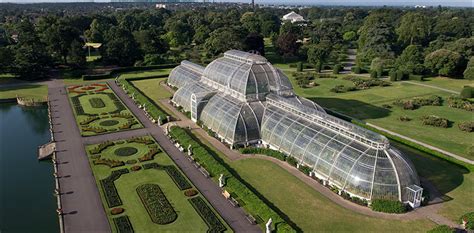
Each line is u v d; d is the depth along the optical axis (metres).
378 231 52.75
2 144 89.50
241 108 83.38
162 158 76.25
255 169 71.44
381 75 166.12
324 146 67.12
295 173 69.81
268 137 80.06
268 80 88.25
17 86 140.75
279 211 57.62
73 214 56.31
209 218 55.28
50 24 178.25
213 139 85.94
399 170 58.84
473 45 181.38
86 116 103.75
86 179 67.31
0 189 66.81
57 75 159.75
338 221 55.09
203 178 68.06
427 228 53.47
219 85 97.69
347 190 61.38
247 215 56.06
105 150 80.31
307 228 53.34
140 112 108.06
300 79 154.62
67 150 80.25
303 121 75.69
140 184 65.50
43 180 70.75
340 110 114.44
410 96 132.00
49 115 104.44
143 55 188.88
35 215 58.59
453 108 117.75
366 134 63.91
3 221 56.66
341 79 159.50
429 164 76.06
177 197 61.31
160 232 52.09
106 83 146.00
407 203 58.75
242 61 94.94
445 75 166.25
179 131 87.31
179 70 139.38
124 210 57.50
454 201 61.09
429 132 95.44
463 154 81.12
